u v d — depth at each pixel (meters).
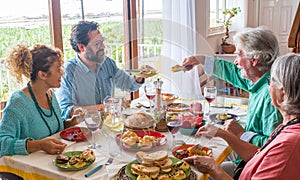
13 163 1.40
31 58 1.62
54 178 1.28
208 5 4.30
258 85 1.67
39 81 1.65
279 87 1.18
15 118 1.54
